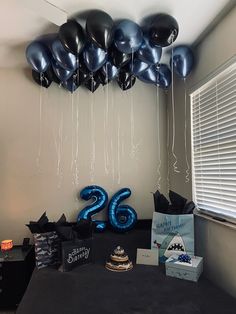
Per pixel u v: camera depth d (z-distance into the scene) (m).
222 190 1.88
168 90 2.87
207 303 1.48
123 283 1.75
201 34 2.05
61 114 2.75
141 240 2.45
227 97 1.83
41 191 2.67
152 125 2.89
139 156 2.85
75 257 2.02
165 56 2.36
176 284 1.73
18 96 2.69
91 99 2.80
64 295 1.58
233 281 1.66
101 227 2.53
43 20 1.85
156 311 1.40
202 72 2.12
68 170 2.72
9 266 2.23
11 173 2.64
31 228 2.11
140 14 1.81
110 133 2.82
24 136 2.68
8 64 2.61
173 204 2.17
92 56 1.94
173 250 2.05
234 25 1.69
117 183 2.80
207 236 1.99
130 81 2.48
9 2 1.65
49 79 2.50
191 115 2.35
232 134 1.77
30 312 1.40
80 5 1.68
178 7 1.73
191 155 2.34
